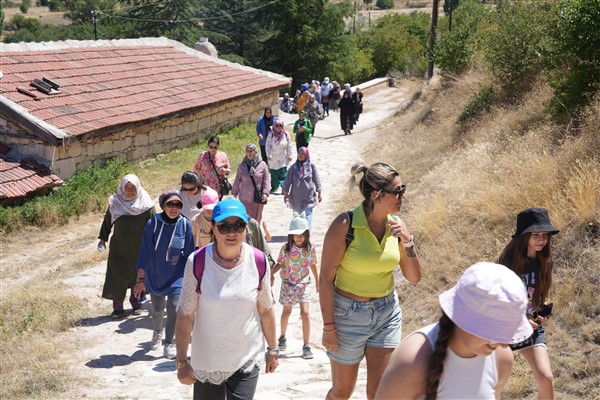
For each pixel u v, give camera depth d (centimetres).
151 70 2470
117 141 1923
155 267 724
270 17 5416
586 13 1123
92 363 729
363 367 761
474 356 268
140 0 6619
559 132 1073
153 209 866
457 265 866
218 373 436
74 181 1698
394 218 441
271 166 1658
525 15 1634
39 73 1978
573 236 746
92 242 1393
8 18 11206
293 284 768
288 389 648
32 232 1483
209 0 6450
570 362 601
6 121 1686
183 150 2258
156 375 686
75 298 970
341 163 2191
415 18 7012
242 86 2780
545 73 1465
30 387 651
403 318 848
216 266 427
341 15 5509
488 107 1689
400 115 2867
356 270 440
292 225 756
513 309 250
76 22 9056
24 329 845
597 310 641
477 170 1126
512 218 875
